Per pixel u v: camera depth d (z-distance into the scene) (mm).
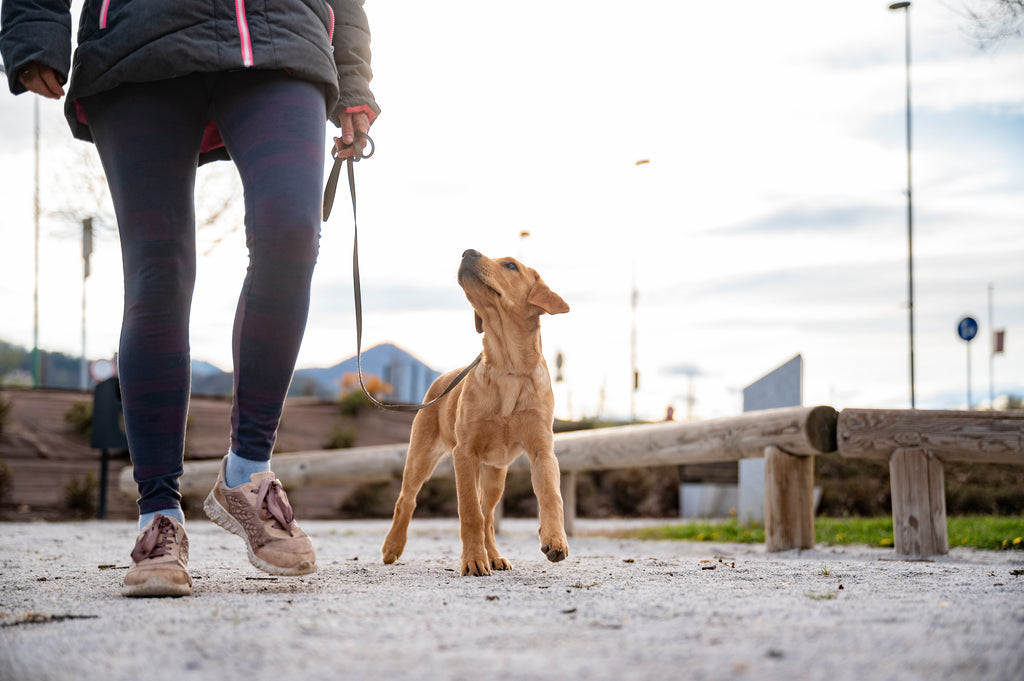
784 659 1390
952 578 2719
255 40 2381
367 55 2932
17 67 2303
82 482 10523
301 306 2471
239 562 3664
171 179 2447
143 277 2443
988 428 4105
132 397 2445
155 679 1341
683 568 3250
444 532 7488
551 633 1643
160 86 2404
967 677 1290
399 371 19453
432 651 1486
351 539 6082
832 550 4949
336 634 1640
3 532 6625
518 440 3484
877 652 1429
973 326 16672
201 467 9102
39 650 1563
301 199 2406
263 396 2484
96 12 2424
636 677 1291
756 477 8008
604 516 12586
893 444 4352
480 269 3424
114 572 3135
